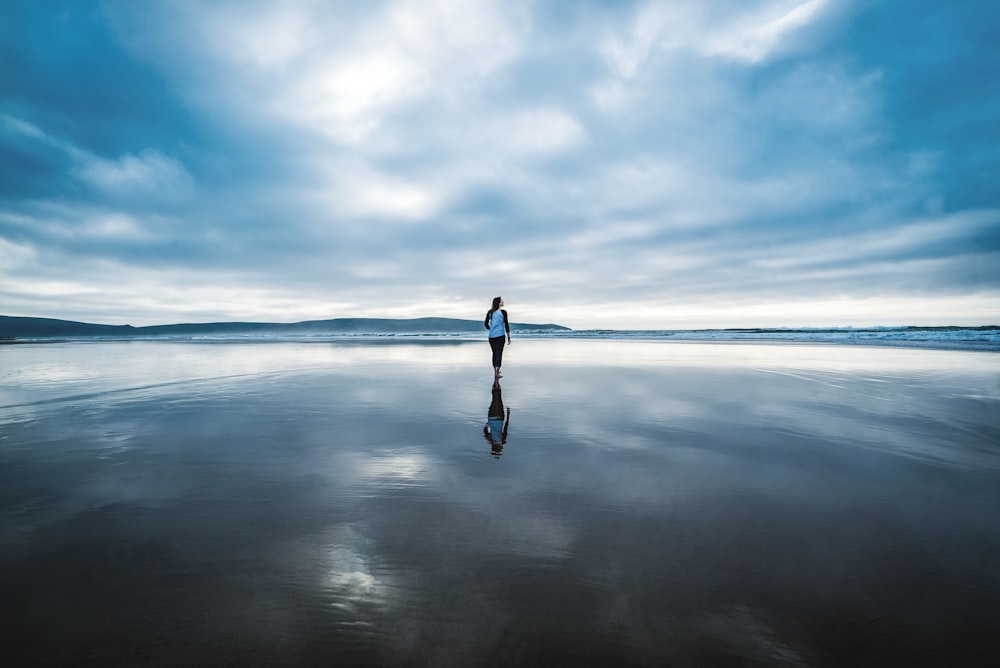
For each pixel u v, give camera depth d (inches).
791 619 76.7
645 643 71.2
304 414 247.1
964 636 72.7
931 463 160.6
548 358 621.0
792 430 208.8
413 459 166.7
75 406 272.2
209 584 87.5
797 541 103.7
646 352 723.4
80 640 72.4
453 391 326.3
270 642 72.2
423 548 100.8
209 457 170.1
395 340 1504.7
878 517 116.6
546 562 94.5
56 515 119.4
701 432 205.5
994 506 123.6
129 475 150.5
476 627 75.1
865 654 69.1
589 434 202.5
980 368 436.5
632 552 98.7
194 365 539.5
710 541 103.7
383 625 75.8
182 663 68.0
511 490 135.6
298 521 115.0
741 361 541.3
